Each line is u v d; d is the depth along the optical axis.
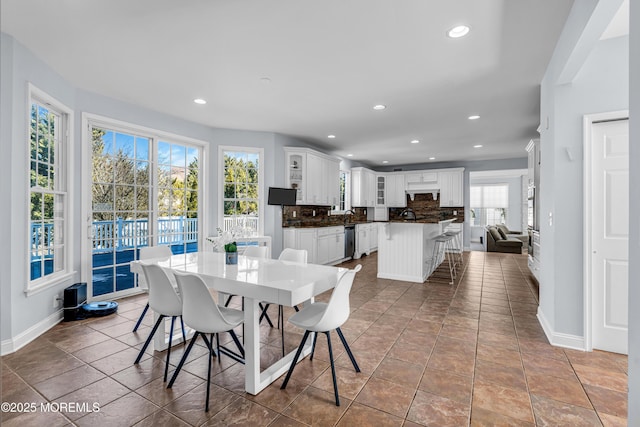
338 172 7.00
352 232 7.22
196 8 2.08
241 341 2.76
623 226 2.47
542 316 3.09
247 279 2.05
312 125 4.92
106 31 2.36
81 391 1.99
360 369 2.27
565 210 2.62
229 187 5.21
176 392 1.99
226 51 2.65
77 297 3.22
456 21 2.21
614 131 2.48
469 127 5.00
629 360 1.16
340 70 2.99
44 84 2.88
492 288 4.58
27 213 2.67
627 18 2.17
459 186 8.25
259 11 2.10
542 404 1.87
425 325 3.13
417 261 4.96
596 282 2.56
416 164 9.06
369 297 4.11
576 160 2.57
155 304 2.20
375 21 2.21
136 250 4.19
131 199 4.11
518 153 7.23
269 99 3.78
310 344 2.66
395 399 1.92
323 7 2.06
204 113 4.33
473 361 2.39
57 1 2.01
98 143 3.77
